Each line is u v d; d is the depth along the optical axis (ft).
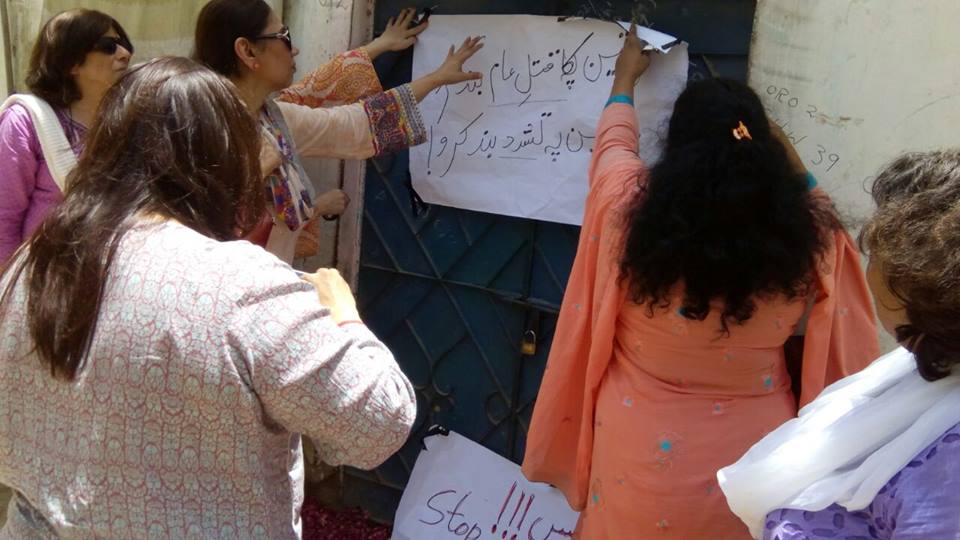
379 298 9.62
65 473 3.83
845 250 6.29
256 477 3.86
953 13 6.54
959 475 3.19
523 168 8.35
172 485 3.76
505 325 8.93
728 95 5.81
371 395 3.94
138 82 4.04
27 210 7.75
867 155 7.05
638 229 5.78
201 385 3.66
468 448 9.21
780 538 3.76
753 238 5.50
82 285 3.78
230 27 7.41
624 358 6.44
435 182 8.92
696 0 7.58
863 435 3.66
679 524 5.97
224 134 4.03
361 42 9.13
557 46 7.99
